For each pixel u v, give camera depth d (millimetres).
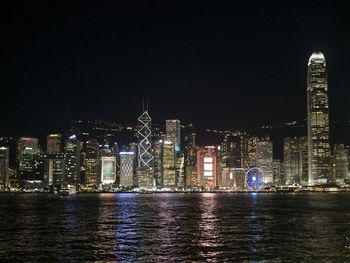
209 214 128375
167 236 75562
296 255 56625
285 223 97625
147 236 75625
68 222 102188
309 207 164375
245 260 53844
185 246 64312
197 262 52938
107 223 99500
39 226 92500
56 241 69500
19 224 97062
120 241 69562
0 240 70625
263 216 118562
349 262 52219
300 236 74438
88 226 92562
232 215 123500
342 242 67188
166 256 56594
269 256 56094
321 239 70562
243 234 77812
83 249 61812
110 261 53719
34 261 53719
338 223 97000
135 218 113938
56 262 53094
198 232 81250
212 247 63312
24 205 190875
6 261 53750
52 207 172625
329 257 55188
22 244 66312
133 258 55406
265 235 76125
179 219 110188
